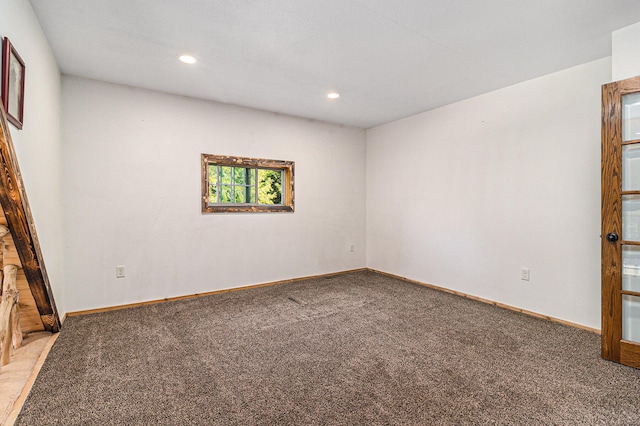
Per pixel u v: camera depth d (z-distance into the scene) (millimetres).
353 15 2055
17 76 1731
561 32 2260
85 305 3121
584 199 2760
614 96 2109
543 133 3023
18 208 1701
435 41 2391
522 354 2262
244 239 4074
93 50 2547
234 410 1646
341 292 3902
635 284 2105
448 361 2160
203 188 3754
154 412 1625
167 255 3543
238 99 3742
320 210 4750
